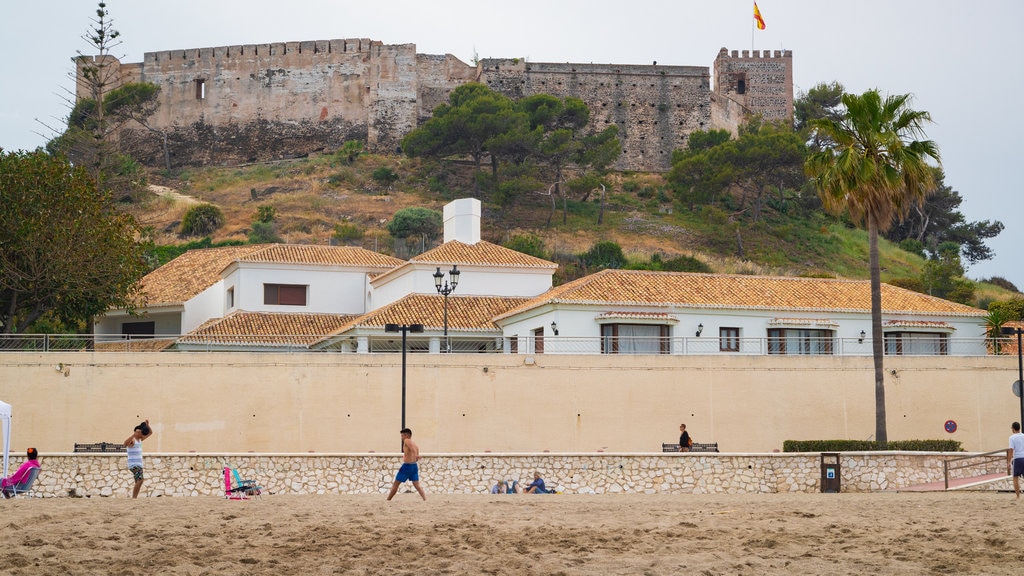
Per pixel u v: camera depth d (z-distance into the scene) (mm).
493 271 51969
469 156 108875
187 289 57844
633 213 100312
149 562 18469
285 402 38719
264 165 111188
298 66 113625
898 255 102062
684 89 113688
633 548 19984
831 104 124250
